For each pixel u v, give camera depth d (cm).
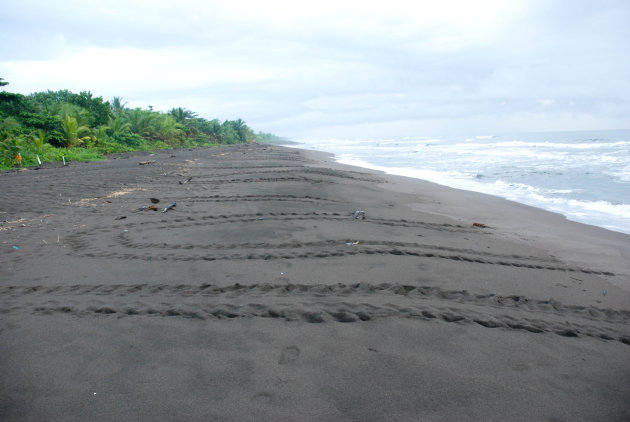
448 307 362
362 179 1617
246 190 1145
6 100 2638
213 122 7112
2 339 296
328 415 213
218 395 229
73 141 2833
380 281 428
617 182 1355
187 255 518
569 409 223
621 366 272
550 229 755
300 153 3909
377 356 274
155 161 2311
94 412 214
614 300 402
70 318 333
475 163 2428
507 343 298
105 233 641
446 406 222
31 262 491
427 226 748
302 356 273
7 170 1795
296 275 443
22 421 207
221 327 316
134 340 295
